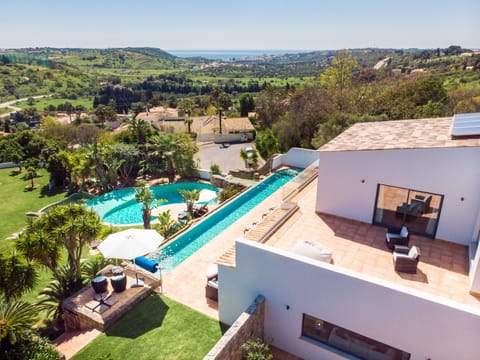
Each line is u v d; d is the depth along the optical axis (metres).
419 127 13.98
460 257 10.98
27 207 36.06
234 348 9.58
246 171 36.34
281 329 10.77
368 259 11.04
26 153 55.19
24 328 11.31
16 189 42.53
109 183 38.06
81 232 14.52
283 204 14.69
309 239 12.32
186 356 10.47
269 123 68.06
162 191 35.75
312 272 9.45
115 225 27.19
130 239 13.59
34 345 11.08
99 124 100.94
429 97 44.59
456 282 9.80
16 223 31.88
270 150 40.06
